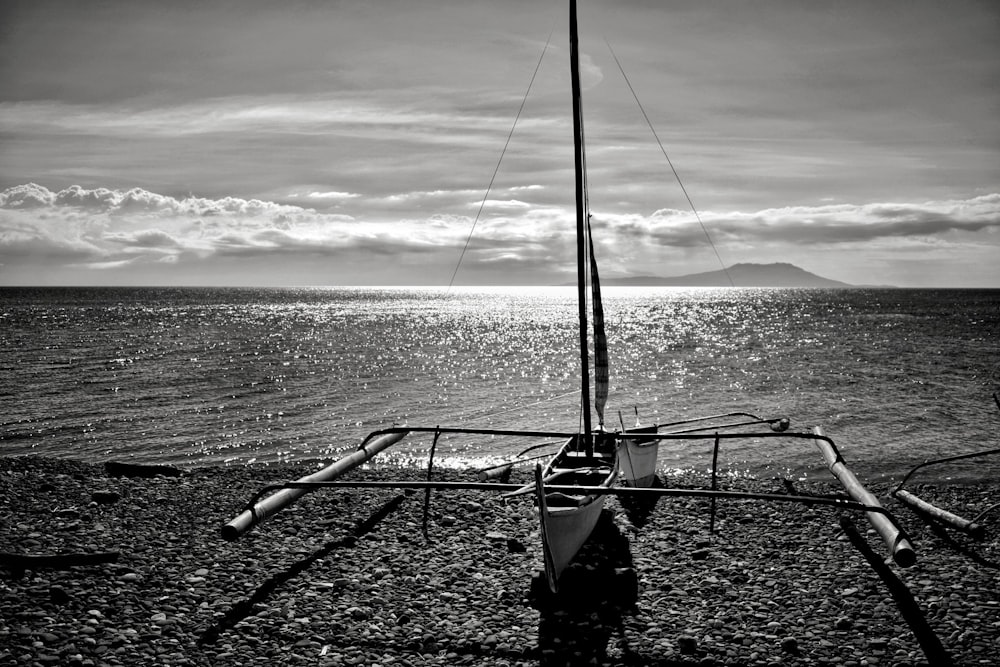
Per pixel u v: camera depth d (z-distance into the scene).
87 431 25.36
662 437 13.68
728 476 17.94
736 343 65.31
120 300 179.12
